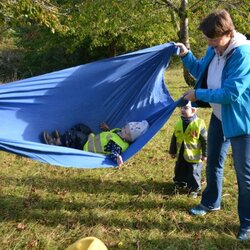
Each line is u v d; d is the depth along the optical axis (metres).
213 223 4.65
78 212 4.89
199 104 4.42
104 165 4.43
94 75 4.66
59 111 4.77
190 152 5.20
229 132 3.89
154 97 5.06
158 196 5.31
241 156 3.94
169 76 19.28
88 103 4.87
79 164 4.31
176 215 4.82
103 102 4.95
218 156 4.52
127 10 15.24
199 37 19.19
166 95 5.09
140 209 4.97
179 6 15.47
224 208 4.96
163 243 4.29
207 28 3.65
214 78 3.98
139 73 4.79
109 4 15.14
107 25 15.82
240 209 4.23
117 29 16.62
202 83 4.22
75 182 5.74
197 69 4.41
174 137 5.37
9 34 25.14
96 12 15.34
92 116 5.01
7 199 5.18
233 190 5.46
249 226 4.27
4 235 4.38
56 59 25.22
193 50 22.69
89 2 15.22
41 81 4.45
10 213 4.86
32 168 6.25
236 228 4.55
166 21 17.05
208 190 4.76
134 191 5.48
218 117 4.27
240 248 4.18
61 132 4.89
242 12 14.58
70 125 4.94
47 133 4.65
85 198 5.26
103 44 21.11
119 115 5.11
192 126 5.16
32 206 5.03
